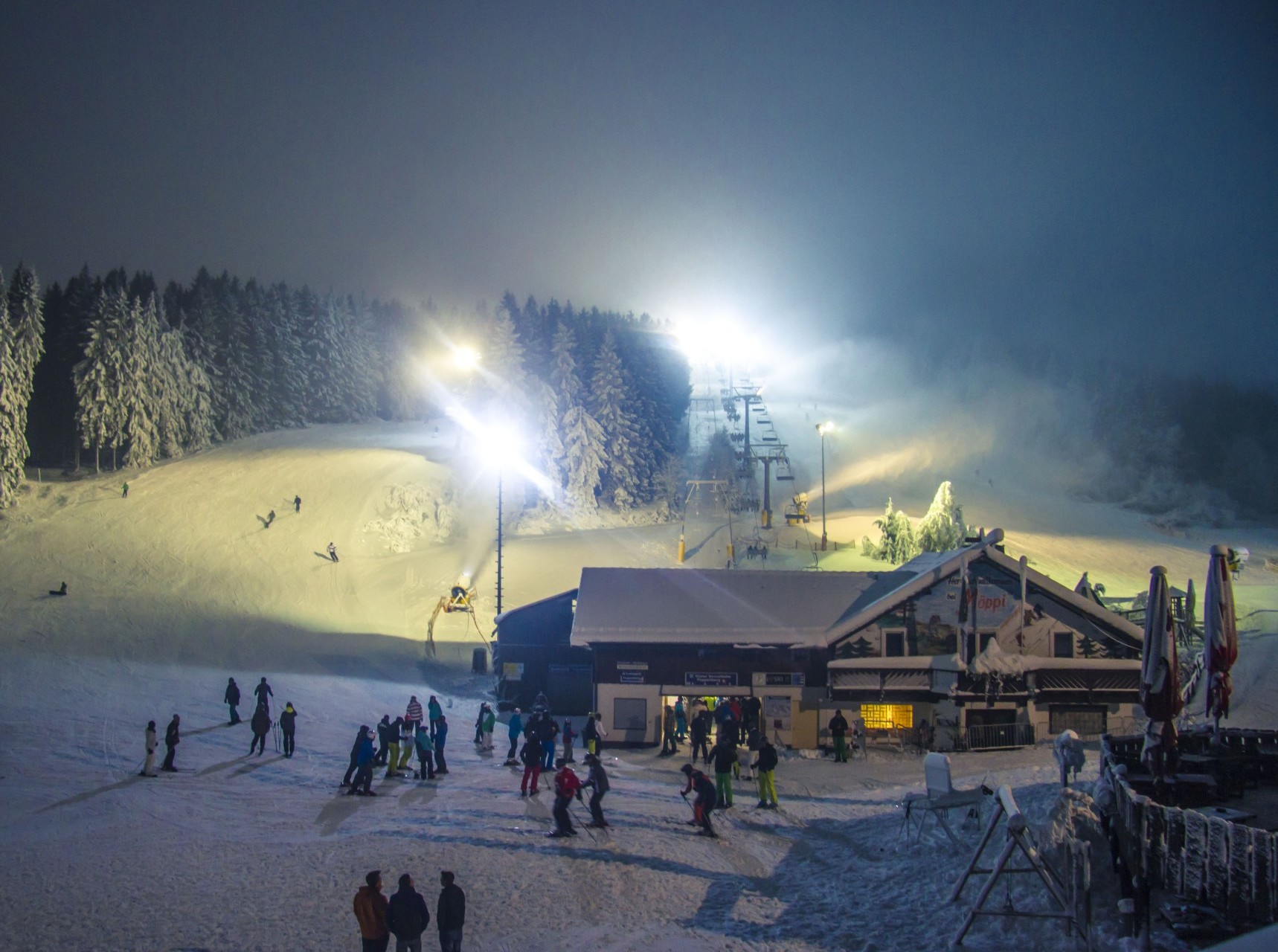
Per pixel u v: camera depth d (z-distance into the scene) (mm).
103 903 14953
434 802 21922
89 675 35969
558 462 90312
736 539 80312
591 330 119375
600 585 37938
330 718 33094
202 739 28109
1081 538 92125
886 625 34344
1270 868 11516
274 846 18062
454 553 73750
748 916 14461
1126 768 16812
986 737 32594
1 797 20953
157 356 91000
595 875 16344
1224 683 18266
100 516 70062
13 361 76375
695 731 28797
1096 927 12359
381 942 12047
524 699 40312
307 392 121125
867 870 16484
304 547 68250
